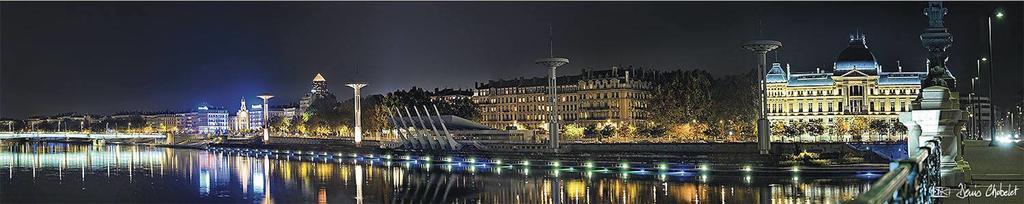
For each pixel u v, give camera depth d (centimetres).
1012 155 5147
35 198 14038
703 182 12925
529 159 17762
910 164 1434
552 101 19188
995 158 4766
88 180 17412
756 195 10944
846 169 12812
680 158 15550
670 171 14712
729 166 14038
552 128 19138
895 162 1489
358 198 13225
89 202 13362
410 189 14250
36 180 17525
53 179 17750
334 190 14475
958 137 3397
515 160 18112
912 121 3409
